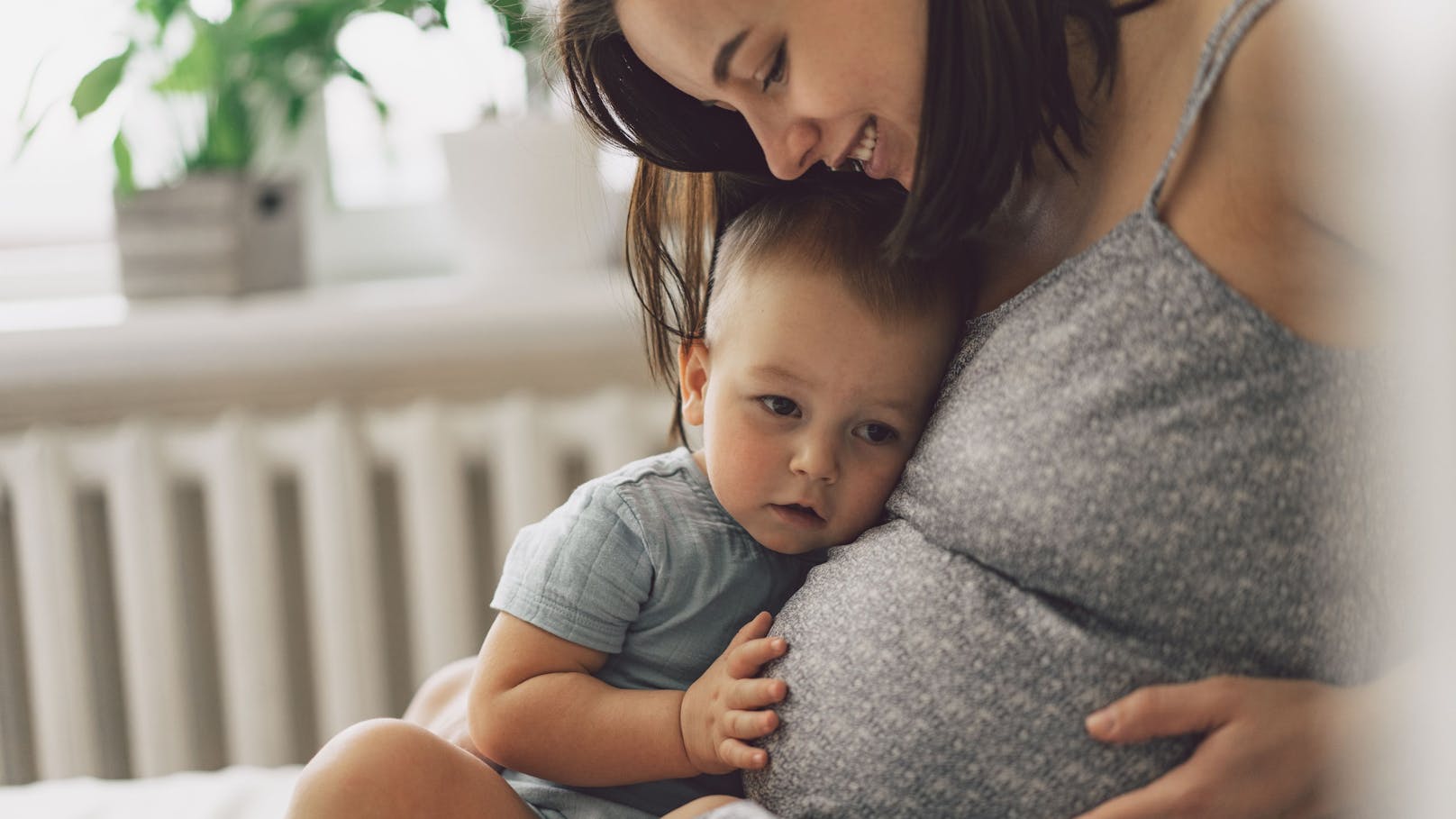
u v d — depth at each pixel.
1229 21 0.67
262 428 1.73
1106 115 0.77
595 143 0.96
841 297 0.83
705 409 0.88
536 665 0.85
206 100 1.82
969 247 0.87
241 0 1.78
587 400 1.78
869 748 0.72
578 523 0.88
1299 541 0.67
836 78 0.75
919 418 0.84
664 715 0.82
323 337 1.74
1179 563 0.68
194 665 1.91
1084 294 0.72
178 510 1.88
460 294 1.76
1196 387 0.68
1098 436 0.69
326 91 2.02
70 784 1.18
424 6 1.79
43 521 1.71
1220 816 0.68
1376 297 0.61
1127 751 0.69
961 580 0.73
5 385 1.83
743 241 0.89
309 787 0.78
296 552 1.92
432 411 1.71
